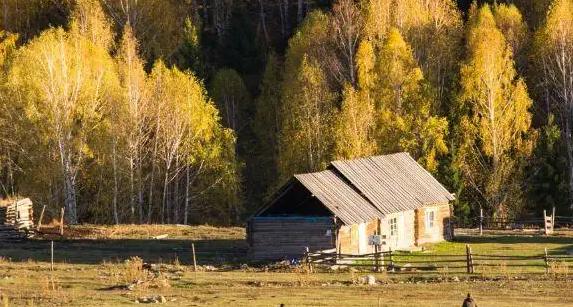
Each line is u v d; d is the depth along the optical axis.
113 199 135.50
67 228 114.50
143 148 141.62
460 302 68.62
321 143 139.12
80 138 133.62
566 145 152.25
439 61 157.12
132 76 136.88
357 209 94.75
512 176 141.88
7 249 98.50
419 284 77.06
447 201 109.69
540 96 160.50
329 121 140.38
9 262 88.06
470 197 141.62
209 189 142.75
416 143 138.88
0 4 178.25
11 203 109.12
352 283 77.69
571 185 144.62
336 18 160.62
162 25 176.62
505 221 129.75
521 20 167.62
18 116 134.00
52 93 131.75
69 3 179.12
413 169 111.00
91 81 135.12
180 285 75.94
